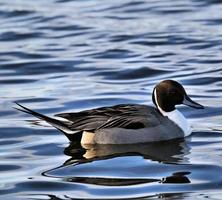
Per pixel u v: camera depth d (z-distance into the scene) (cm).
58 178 1310
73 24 2652
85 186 1266
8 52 2316
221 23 2591
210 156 1410
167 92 1577
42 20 2731
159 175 1311
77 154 1450
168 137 1534
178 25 2583
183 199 1190
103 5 2941
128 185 1264
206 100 1778
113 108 1558
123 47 2331
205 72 2025
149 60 2172
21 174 1335
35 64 2169
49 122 1527
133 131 1523
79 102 1792
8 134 1574
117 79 2000
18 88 1938
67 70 2103
